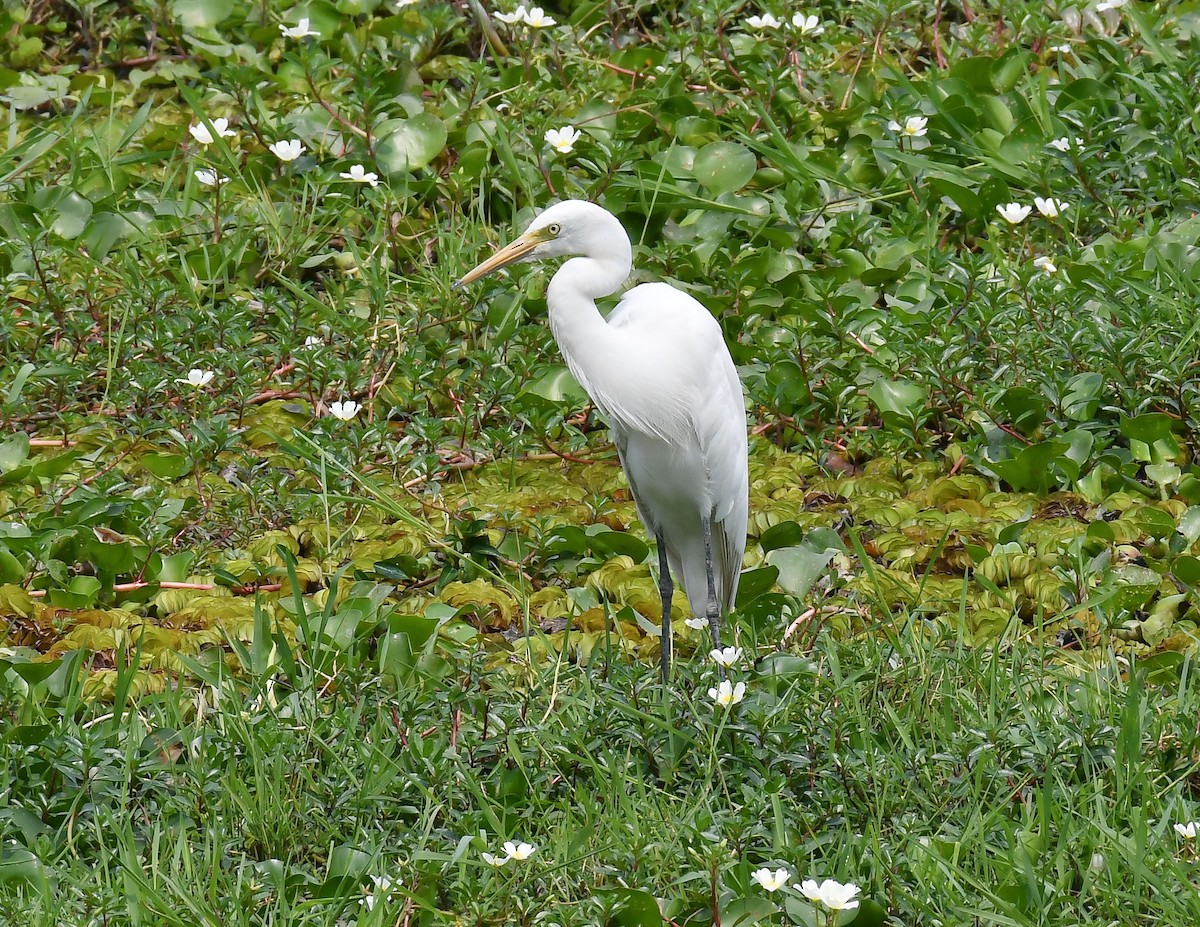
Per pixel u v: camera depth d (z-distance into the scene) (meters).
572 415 11.52
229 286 12.71
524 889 6.61
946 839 6.87
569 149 12.92
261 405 11.66
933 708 7.97
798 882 6.67
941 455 11.09
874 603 9.20
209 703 8.16
